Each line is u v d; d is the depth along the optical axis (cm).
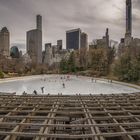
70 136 637
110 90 4519
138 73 6078
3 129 849
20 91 4253
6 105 1215
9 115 960
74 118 1072
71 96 1614
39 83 6525
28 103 1235
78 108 1114
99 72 10144
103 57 10725
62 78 9475
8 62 11444
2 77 8050
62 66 13862
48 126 741
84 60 12925
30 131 852
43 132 700
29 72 12031
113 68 8194
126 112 1027
